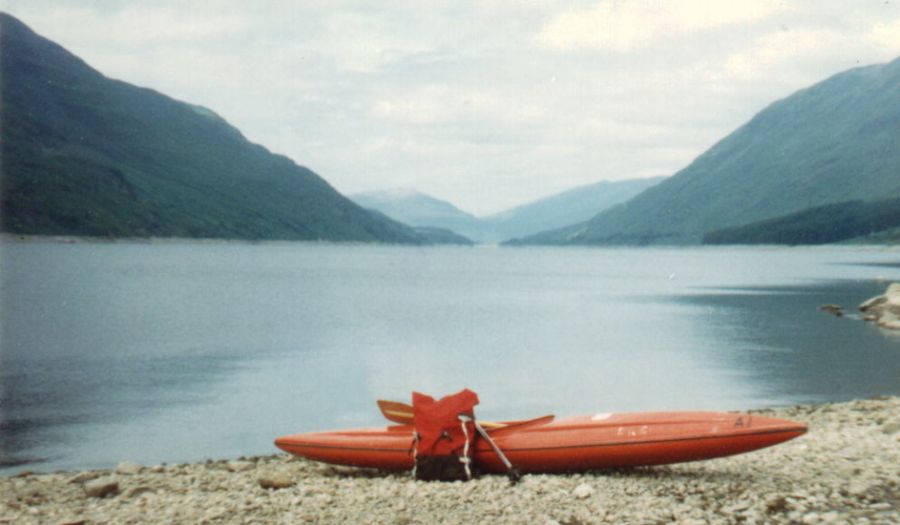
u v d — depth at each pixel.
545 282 125.44
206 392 29.25
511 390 29.80
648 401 27.30
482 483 12.34
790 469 13.23
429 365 36.53
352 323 57.62
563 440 12.98
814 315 63.09
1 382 31.33
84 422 23.67
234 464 16.12
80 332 50.44
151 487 13.38
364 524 10.37
